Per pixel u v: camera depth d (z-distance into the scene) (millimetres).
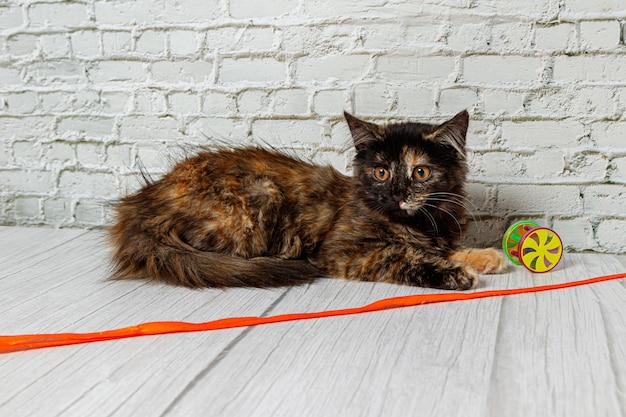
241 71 2816
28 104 3021
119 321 1921
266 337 1769
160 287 2256
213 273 2225
